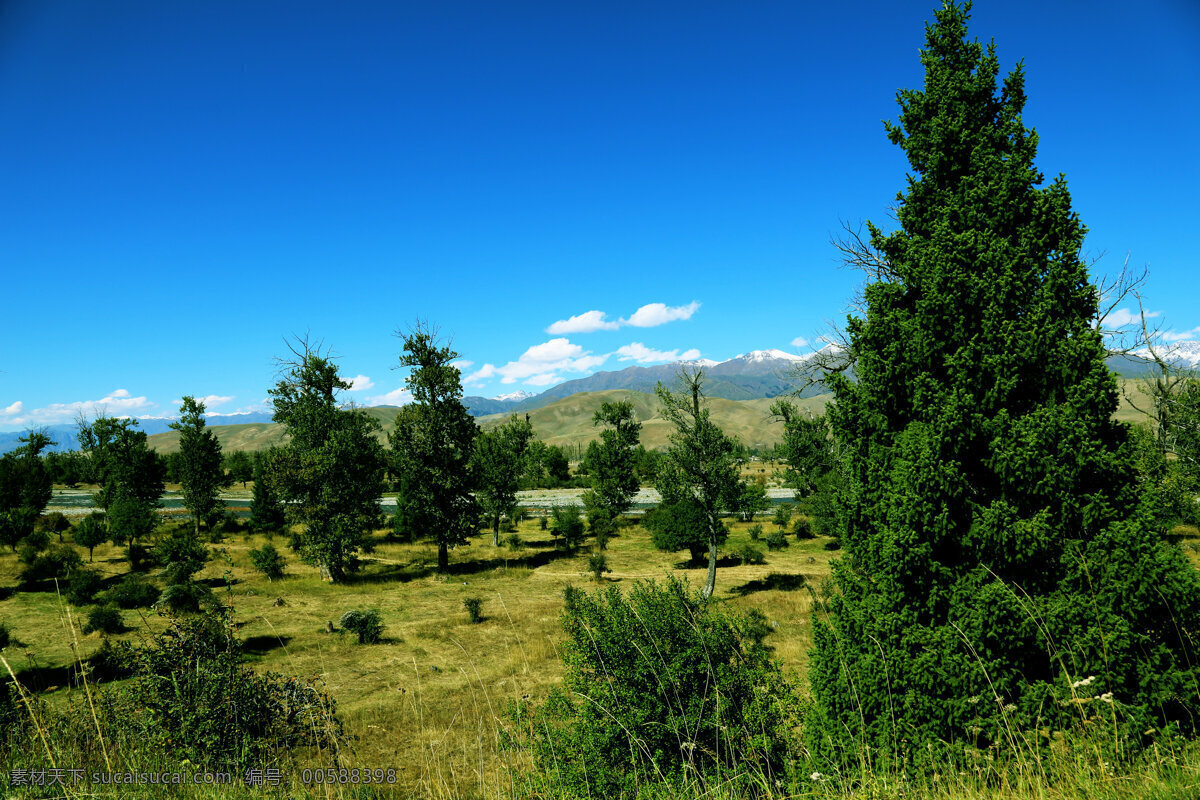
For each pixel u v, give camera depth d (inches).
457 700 583.8
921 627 226.8
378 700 594.6
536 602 1122.7
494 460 1910.7
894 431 262.2
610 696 320.8
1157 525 204.4
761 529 2174.0
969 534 224.5
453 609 1080.2
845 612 246.5
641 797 259.4
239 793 201.5
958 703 206.1
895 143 295.6
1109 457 208.5
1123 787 137.1
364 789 269.9
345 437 1433.3
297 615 1027.3
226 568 1503.4
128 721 270.4
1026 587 218.4
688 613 344.8
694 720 291.7
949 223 261.7
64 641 741.9
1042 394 228.1
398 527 1975.9
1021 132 261.3
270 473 1391.5
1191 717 184.2
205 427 2405.3
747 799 223.3
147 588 1005.2
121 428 2174.0
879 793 172.9
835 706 239.0
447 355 1508.4
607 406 2271.2
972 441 231.9
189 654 320.5
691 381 1173.1
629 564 1626.5
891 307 275.0
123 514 1496.1
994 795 154.5
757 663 336.8
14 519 1628.9
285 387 1460.4
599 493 2285.9
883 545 238.8
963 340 241.1
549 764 305.0
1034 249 241.4
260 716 311.0
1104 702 185.0
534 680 647.1
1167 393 814.5
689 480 1176.8
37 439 2797.7
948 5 280.8
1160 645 192.7
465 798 267.1
